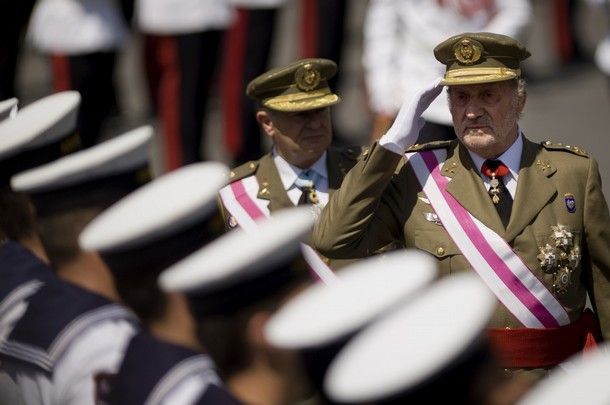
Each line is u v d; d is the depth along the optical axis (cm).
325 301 920
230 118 2875
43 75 3712
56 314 1167
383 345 832
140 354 1080
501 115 1421
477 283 859
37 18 2836
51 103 1394
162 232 1109
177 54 2769
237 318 1030
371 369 823
